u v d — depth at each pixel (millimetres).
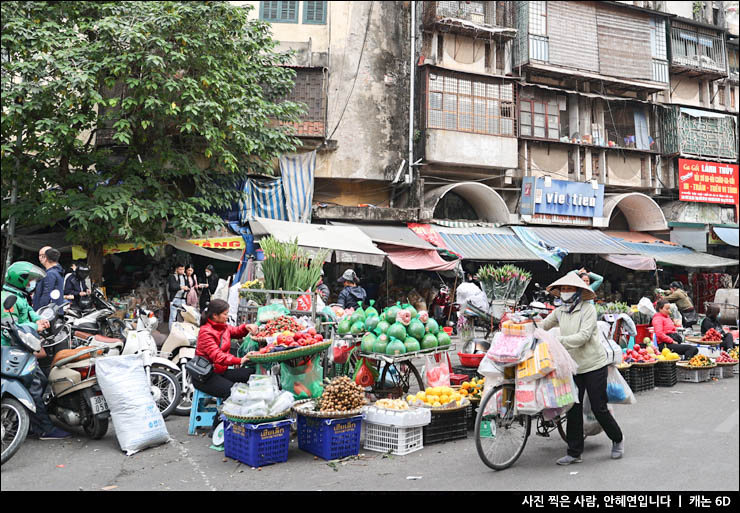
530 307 8148
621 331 8906
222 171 14555
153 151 12680
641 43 20484
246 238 14250
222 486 4531
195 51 11961
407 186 17688
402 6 18031
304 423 5527
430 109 17344
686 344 10242
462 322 8062
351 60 17328
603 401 5125
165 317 13906
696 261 18938
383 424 5488
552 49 18922
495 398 5047
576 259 20062
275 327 6039
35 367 5492
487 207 18469
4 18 10914
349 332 6781
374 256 15078
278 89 14922
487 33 18250
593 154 20188
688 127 21297
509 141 18078
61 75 10945
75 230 12695
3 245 13992
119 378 5613
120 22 11195
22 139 12227
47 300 7336
